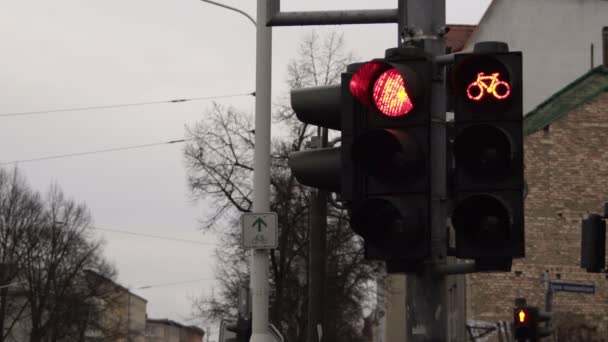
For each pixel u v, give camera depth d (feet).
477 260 20.88
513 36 129.39
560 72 127.85
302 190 121.70
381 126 21.34
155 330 563.07
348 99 21.88
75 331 229.45
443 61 21.13
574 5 128.26
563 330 112.57
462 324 120.88
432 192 21.17
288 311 125.08
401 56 21.29
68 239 230.27
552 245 116.57
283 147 120.78
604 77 118.11
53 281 226.58
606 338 114.21
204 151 121.29
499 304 116.16
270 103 53.67
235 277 129.80
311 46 115.85
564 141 117.50
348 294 123.75
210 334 132.98
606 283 115.44
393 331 174.40
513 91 20.65
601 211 116.57
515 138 20.63
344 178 21.66
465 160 20.84
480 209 20.74
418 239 20.88
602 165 117.19
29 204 228.84
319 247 67.51
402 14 22.99
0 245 225.76
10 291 224.94
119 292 244.01
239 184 121.29
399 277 174.19
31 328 228.43
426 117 21.09
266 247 52.75
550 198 116.98
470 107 20.85
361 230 21.11
